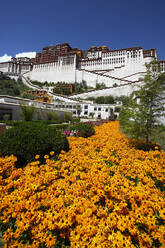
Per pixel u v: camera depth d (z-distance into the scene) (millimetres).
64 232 1552
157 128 4941
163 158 3920
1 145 3330
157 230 1482
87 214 1612
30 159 3375
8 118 14789
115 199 1994
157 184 2697
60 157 3529
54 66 72750
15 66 82000
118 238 1377
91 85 61875
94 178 2289
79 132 7266
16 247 1426
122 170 2975
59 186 2254
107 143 5367
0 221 1747
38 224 1612
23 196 1927
